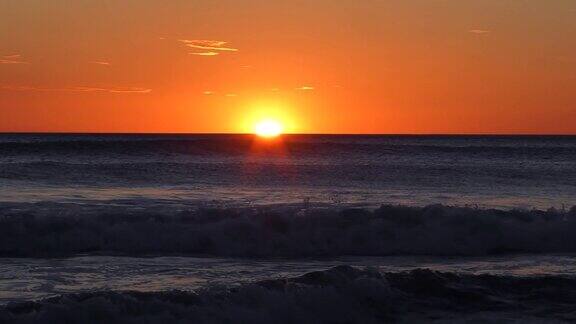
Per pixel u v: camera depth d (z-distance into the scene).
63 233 22.50
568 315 14.95
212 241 22.55
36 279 17.45
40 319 13.19
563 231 23.84
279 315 14.19
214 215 24.98
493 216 24.36
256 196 36.75
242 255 21.77
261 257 21.53
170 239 22.50
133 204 31.69
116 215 24.45
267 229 23.36
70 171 47.34
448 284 16.47
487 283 16.73
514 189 43.22
